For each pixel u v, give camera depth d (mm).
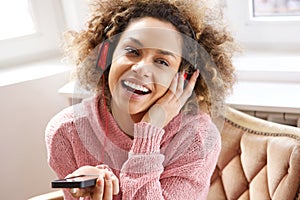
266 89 1527
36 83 1680
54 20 1868
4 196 1766
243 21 1722
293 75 1549
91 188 1006
